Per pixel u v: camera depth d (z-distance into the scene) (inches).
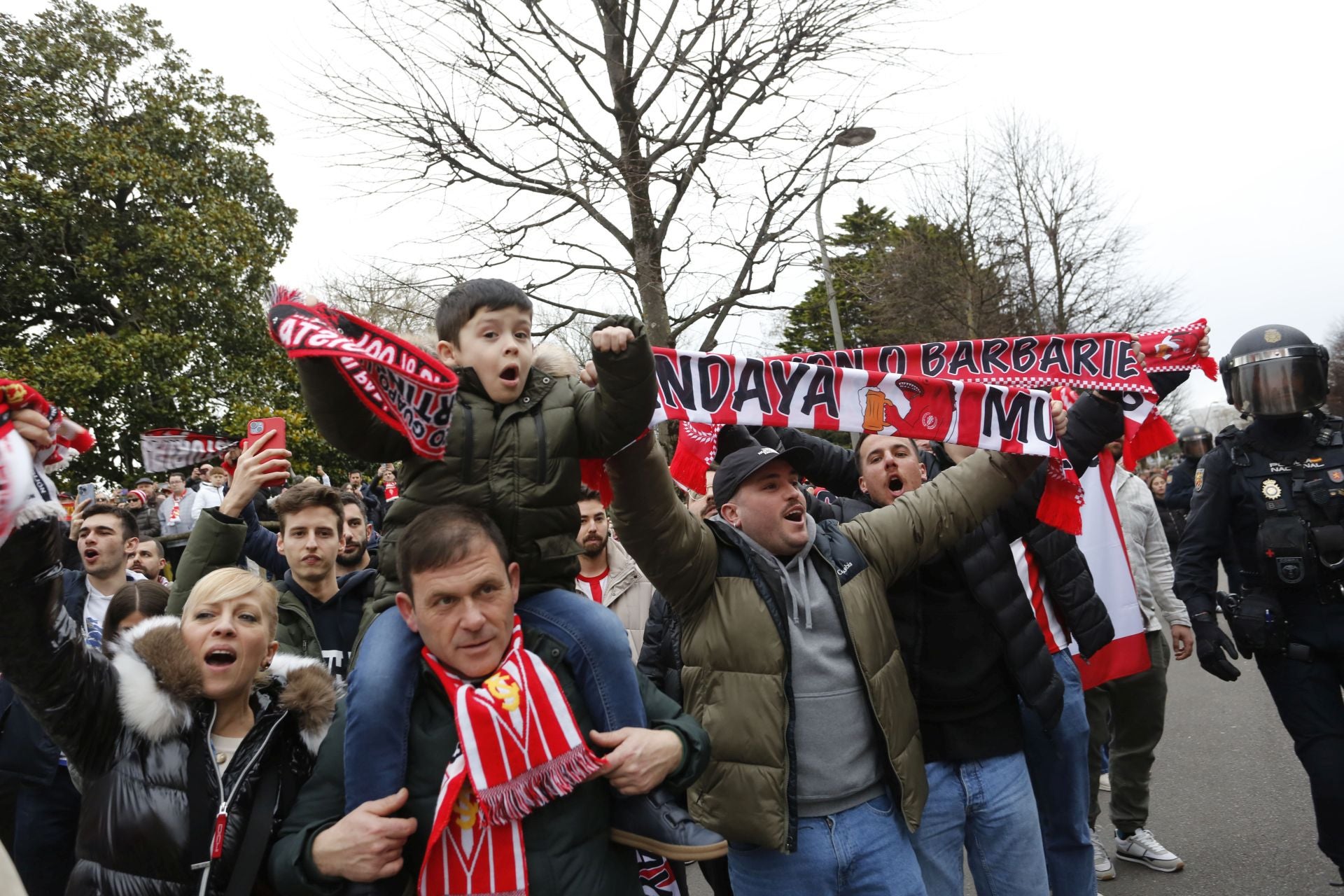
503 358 80.0
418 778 70.9
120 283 796.0
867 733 108.4
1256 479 153.9
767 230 370.6
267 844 80.9
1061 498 119.8
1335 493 146.9
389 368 70.1
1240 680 331.3
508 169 358.3
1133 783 183.8
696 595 108.4
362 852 65.9
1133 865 183.5
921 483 140.1
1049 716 121.9
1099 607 142.8
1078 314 962.7
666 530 100.0
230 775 83.5
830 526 117.2
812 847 105.3
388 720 70.5
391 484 384.5
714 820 104.9
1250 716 280.8
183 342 780.6
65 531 75.6
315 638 150.9
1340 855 145.3
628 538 100.3
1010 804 120.4
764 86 350.9
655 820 76.1
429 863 69.6
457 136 357.7
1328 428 152.8
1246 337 156.6
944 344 141.6
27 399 67.9
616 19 345.4
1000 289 917.2
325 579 156.5
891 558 114.1
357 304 364.5
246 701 92.0
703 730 80.6
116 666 86.8
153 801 83.9
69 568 200.8
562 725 70.4
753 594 108.0
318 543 154.4
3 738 139.3
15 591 73.5
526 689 70.0
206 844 82.5
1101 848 178.7
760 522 110.1
